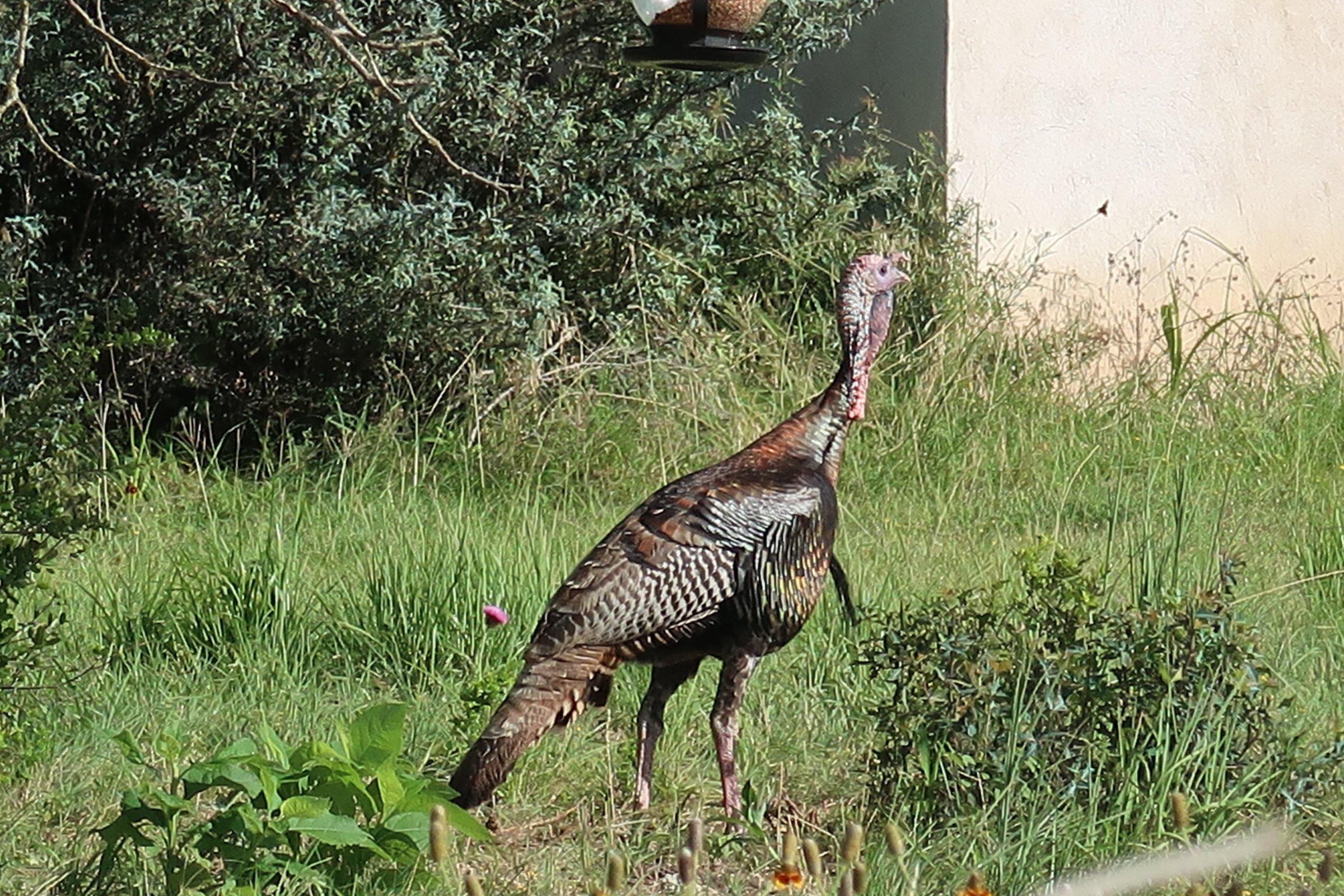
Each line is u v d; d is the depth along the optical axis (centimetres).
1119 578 1009
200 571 1077
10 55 1377
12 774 792
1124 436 1513
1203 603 791
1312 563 1131
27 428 808
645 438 1430
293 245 1495
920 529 1286
